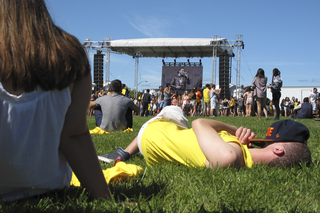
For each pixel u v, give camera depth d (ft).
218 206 4.95
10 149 3.90
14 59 3.66
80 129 4.69
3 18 3.79
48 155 4.35
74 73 4.17
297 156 7.18
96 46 106.32
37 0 4.13
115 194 5.49
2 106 3.72
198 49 107.24
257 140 7.42
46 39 3.94
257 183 6.18
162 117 8.87
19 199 4.55
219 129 8.27
